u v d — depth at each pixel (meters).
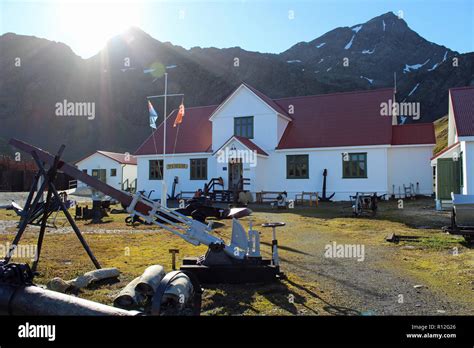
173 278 4.46
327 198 26.02
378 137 25.78
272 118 27.91
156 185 31.11
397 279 6.58
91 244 9.95
